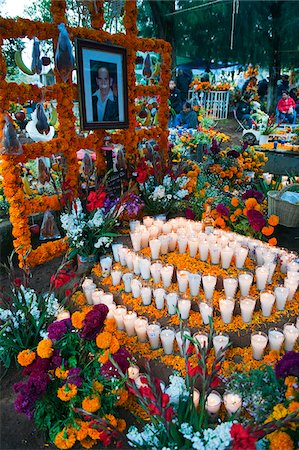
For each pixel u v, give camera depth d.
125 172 4.26
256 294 2.63
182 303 2.50
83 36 3.53
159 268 2.82
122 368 2.00
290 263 2.77
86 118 3.68
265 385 1.95
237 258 2.82
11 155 3.15
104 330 2.31
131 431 1.77
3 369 2.47
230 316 2.44
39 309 2.61
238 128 11.36
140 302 2.77
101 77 3.74
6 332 2.42
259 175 6.05
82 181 4.25
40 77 4.37
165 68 4.59
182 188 4.47
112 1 3.95
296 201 4.00
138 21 8.07
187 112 8.12
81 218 3.31
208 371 2.16
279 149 6.68
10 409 2.18
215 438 1.58
